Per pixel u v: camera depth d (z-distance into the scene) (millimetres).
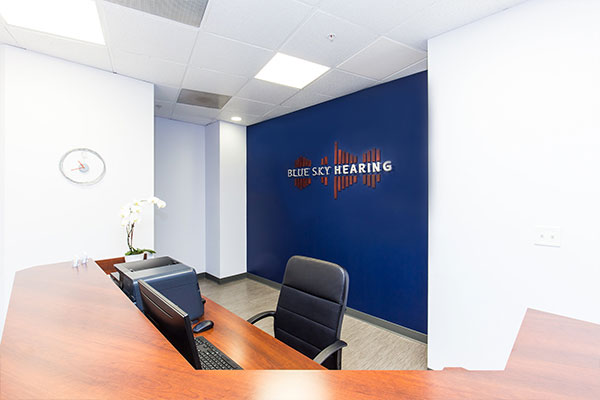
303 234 3779
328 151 3430
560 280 1541
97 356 653
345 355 2371
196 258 4547
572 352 687
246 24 1906
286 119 3990
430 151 2059
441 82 1994
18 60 2199
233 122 4469
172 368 607
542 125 1593
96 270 1431
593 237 1452
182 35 2035
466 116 1876
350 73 2645
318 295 1545
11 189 2180
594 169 1447
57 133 2361
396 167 2768
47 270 1427
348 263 3223
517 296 1680
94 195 2545
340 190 3303
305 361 1133
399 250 2754
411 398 522
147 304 966
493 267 1767
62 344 707
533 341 743
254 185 4555
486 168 1794
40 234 2293
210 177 4539
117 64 2477
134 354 664
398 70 2572
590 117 1457
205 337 1310
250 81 2842
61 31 1992
